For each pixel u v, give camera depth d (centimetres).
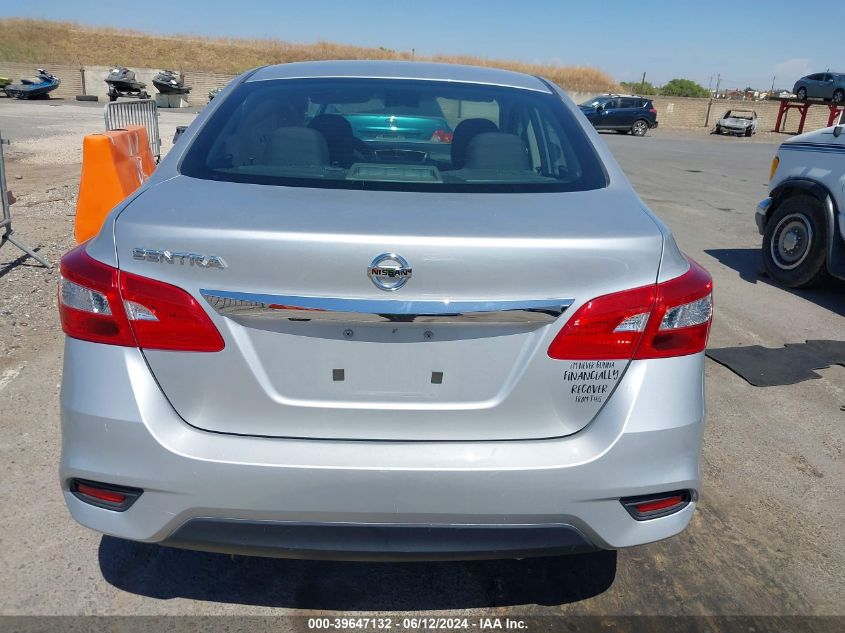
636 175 1498
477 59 5138
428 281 180
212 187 216
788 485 324
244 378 188
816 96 3681
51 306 498
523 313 185
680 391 197
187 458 185
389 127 261
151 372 189
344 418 191
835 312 580
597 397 194
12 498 284
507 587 251
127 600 236
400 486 187
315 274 180
